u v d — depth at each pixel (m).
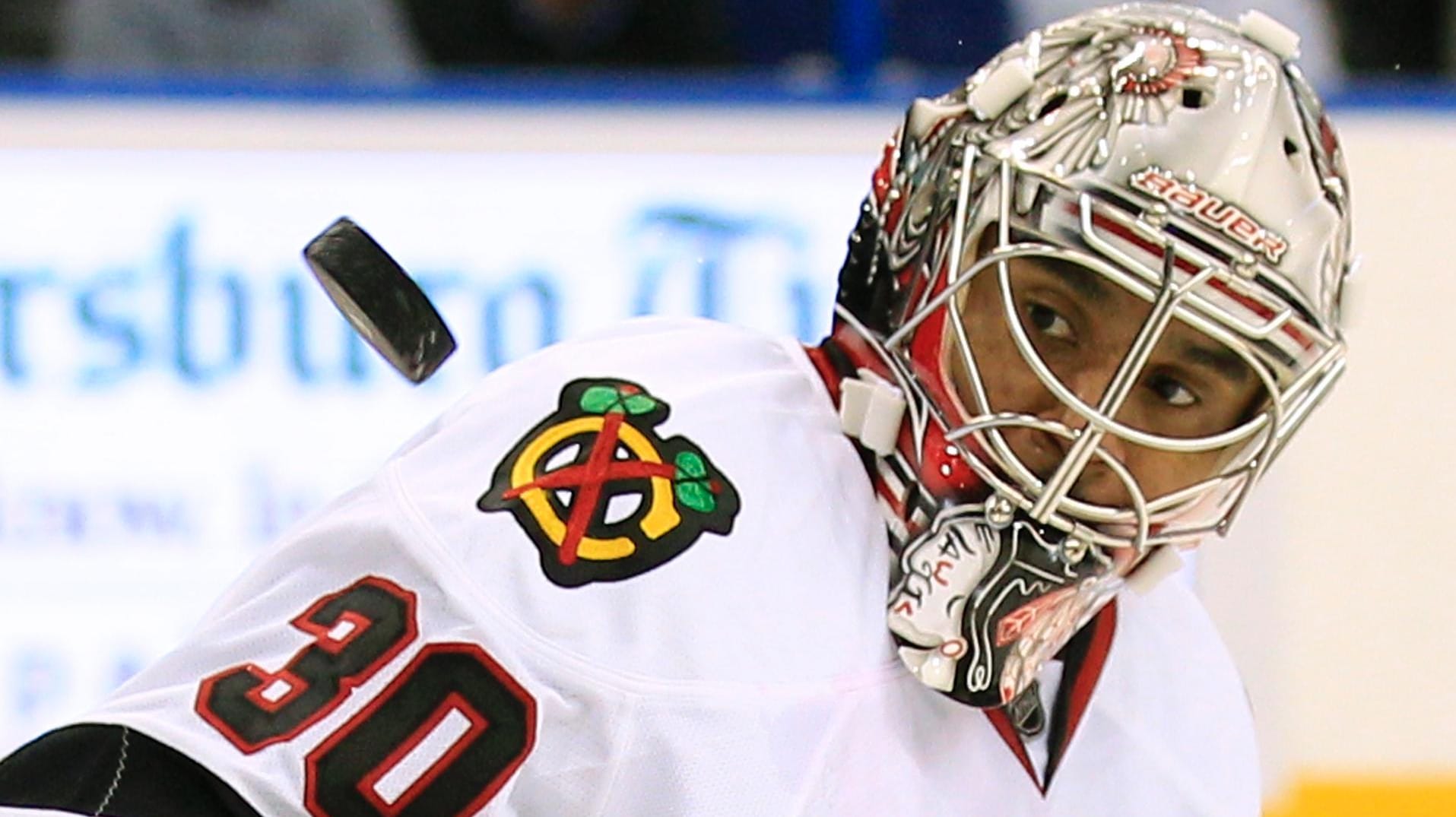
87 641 8.55
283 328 8.55
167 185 8.49
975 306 3.89
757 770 3.75
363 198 8.55
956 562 3.93
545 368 4.18
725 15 9.83
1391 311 8.98
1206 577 8.84
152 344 8.52
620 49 9.91
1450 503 9.04
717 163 8.59
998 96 3.94
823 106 8.67
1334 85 9.30
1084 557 4.00
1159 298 3.69
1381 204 8.98
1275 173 3.83
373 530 3.85
